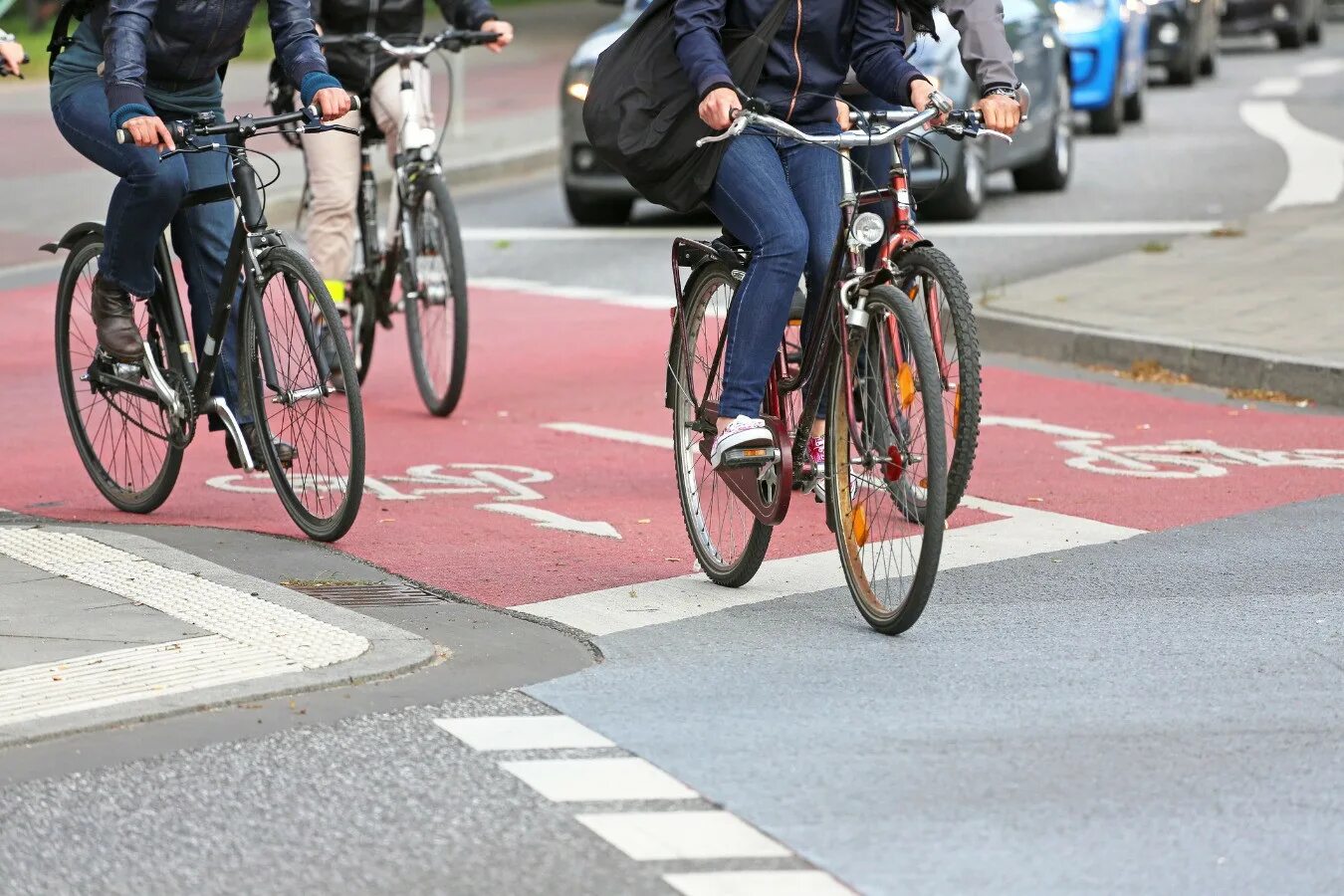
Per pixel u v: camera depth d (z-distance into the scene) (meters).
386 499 28.61
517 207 66.38
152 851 15.12
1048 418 34.53
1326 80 106.00
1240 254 48.78
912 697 18.83
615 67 22.16
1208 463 30.50
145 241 25.83
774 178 21.73
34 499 29.17
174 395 26.70
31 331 45.16
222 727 17.88
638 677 19.56
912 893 14.28
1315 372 35.69
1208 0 106.06
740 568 23.00
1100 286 45.12
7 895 14.37
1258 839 15.27
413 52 34.50
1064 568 23.92
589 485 29.62
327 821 15.69
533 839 15.28
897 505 20.70
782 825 15.56
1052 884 14.45
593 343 42.94
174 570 23.19
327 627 20.81
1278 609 21.89
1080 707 18.47
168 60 25.16
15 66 25.72
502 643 20.75
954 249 52.81
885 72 21.92
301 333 25.09
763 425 21.89
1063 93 64.50
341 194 35.53
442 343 35.12
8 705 18.20
